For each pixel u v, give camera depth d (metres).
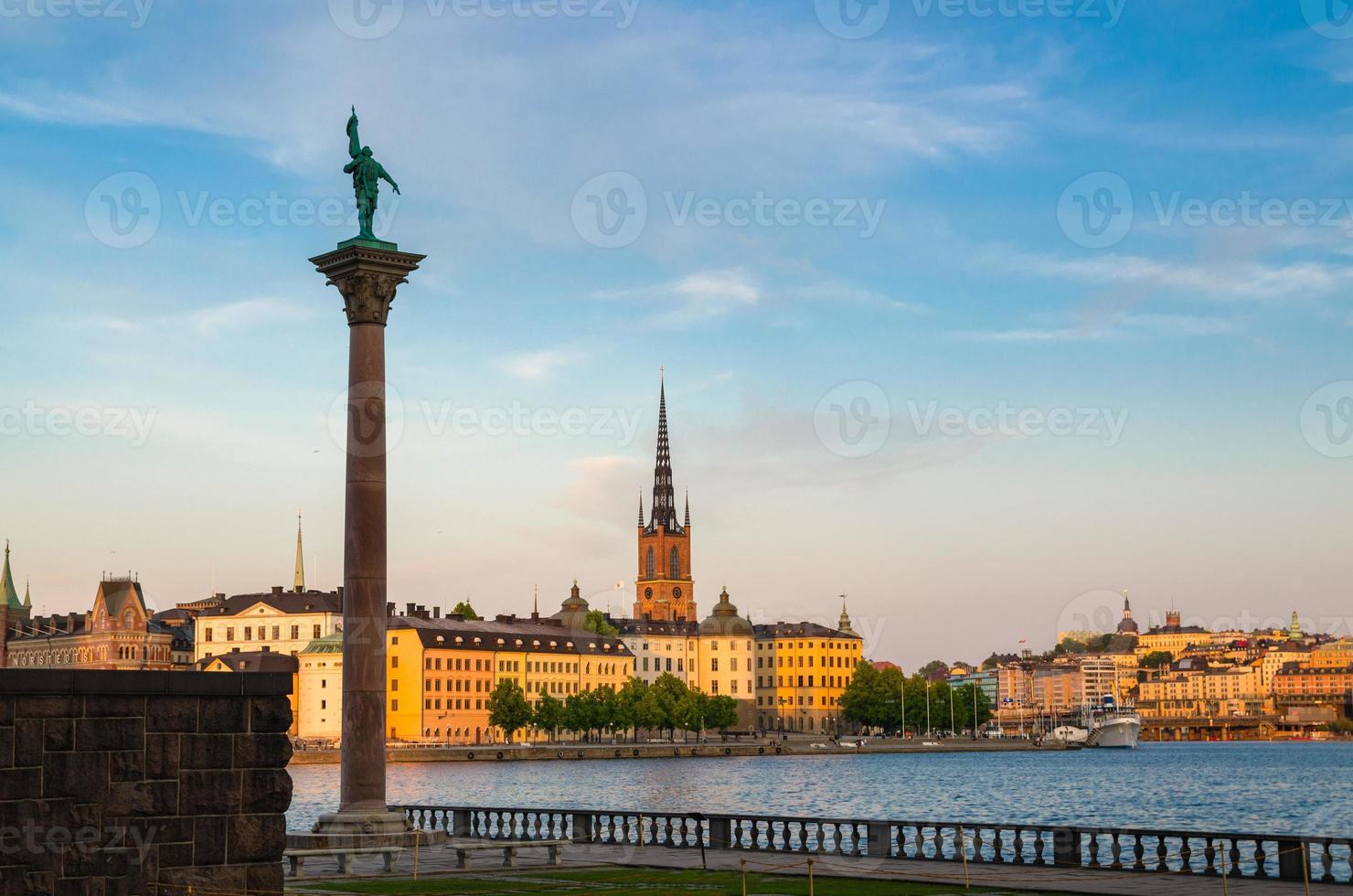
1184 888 46.62
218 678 35.19
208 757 35.03
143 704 34.34
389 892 47.75
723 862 56.34
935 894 45.91
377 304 61.53
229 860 35.03
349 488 60.78
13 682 32.94
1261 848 49.38
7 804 32.78
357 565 60.38
